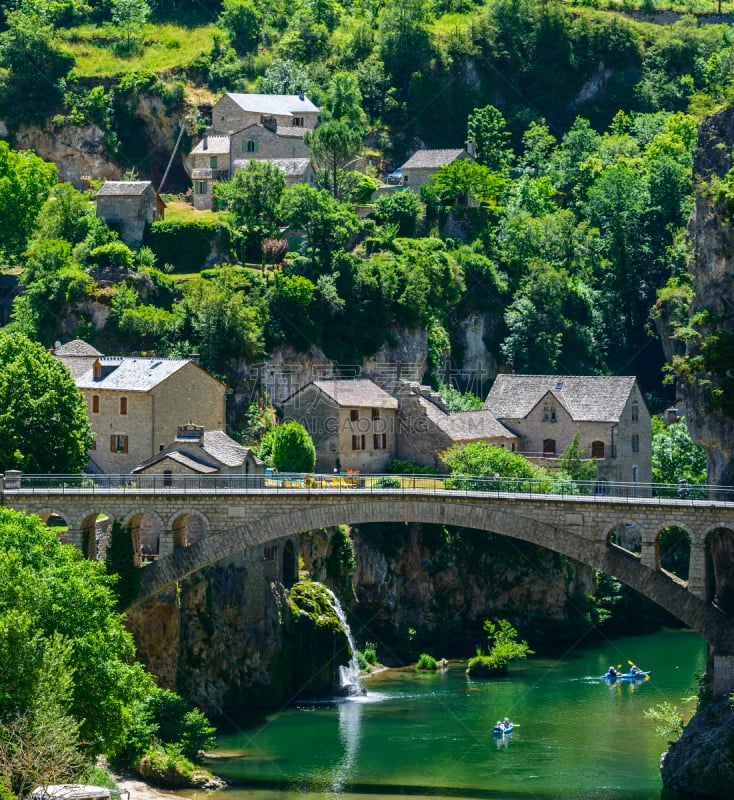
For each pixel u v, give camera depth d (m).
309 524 130.12
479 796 117.44
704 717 121.44
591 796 117.12
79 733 102.25
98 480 157.25
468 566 178.88
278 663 148.75
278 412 197.75
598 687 152.38
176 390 166.38
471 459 174.50
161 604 137.12
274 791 118.94
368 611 170.88
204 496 131.38
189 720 126.56
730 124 147.38
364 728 137.75
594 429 188.38
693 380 139.75
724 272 138.62
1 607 103.62
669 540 191.25
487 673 159.38
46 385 147.12
